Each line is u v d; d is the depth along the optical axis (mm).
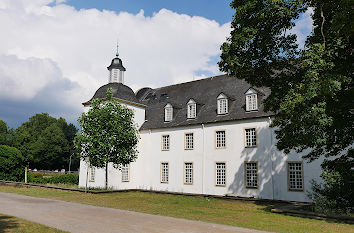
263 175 23625
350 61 13438
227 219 12945
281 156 22891
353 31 11641
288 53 15844
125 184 31031
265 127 24031
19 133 82062
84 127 24719
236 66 15617
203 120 28141
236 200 21625
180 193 25312
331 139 14000
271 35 15008
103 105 25781
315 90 12359
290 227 11320
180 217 12977
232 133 25953
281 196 22500
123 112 25750
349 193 14305
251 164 24578
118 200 19656
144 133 32438
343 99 13414
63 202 17641
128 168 31609
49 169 81250
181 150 29172
